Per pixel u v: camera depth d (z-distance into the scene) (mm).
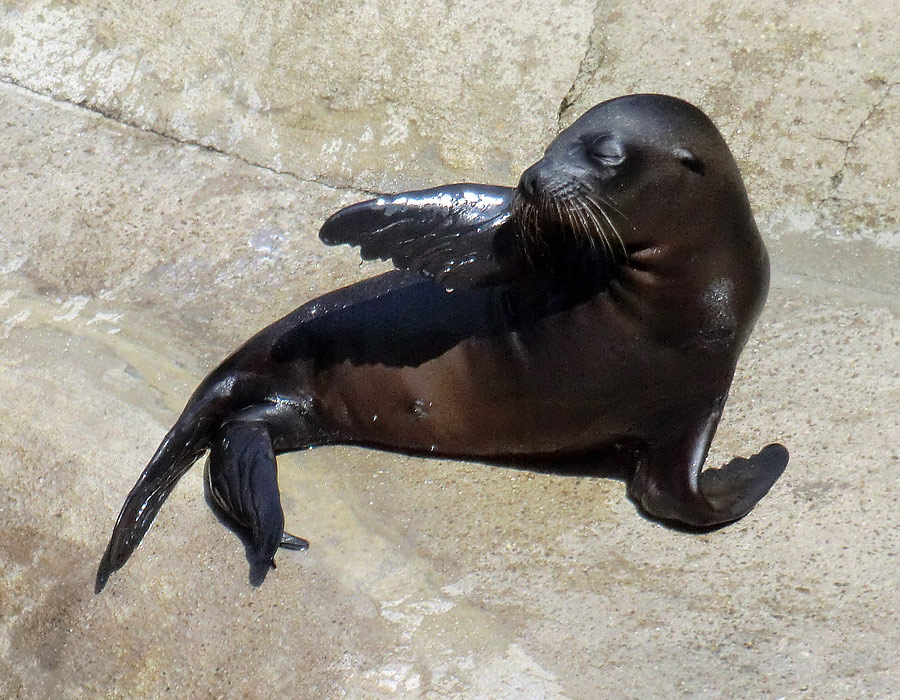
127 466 23641
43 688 21531
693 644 18656
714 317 20156
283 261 28406
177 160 31547
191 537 21828
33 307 28109
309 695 19203
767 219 27078
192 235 29438
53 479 23906
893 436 21703
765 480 21016
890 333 24000
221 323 27109
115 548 21672
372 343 22609
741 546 20234
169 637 20766
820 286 25531
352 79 31094
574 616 19516
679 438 21188
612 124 19375
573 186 18984
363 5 31203
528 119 29453
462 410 22281
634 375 20734
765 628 18688
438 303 22188
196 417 23266
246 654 20078
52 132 32719
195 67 32594
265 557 20625
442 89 30281
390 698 18750
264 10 32125
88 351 26578
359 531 21734
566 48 29375
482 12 30281
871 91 26703
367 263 27859
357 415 23188
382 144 30672
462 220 20875
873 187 26391
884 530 19984
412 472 22906
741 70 27734
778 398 23031
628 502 21609
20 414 25219
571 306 20516
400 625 19797
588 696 18094
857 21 27031
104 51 33625
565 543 20969
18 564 23078
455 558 20969
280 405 23406
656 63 28453
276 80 31750
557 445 22359
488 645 19219
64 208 30531
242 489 21516
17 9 34844
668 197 19219
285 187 30547
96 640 21391
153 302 27875
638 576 20078
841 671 17719
